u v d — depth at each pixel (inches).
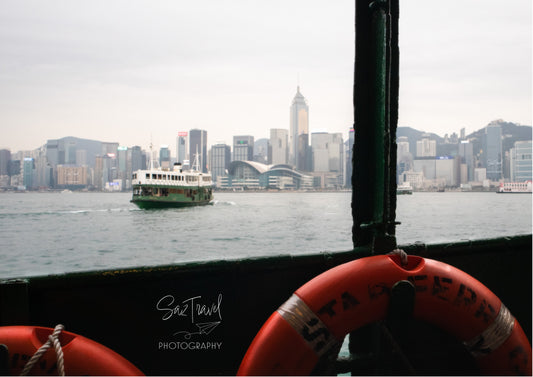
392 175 90.8
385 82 88.0
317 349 65.4
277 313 68.1
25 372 55.7
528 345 73.1
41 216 3329.2
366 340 93.4
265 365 64.9
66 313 73.9
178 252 1808.6
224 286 83.1
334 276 68.8
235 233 2362.2
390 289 67.9
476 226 2657.5
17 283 69.1
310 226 2741.1
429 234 2290.8
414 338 92.4
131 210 3811.5
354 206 97.7
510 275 111.6
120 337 76.9
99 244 2006.6
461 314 69.7
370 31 95.3
